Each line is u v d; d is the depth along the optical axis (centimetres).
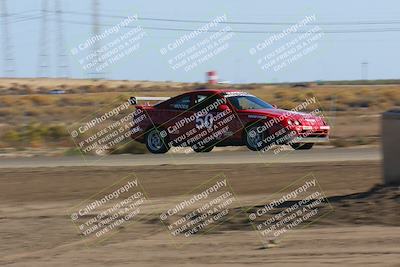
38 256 1445
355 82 18962
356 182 2028
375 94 9288
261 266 1262
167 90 12150
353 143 3566
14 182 2386
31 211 1914
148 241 1533
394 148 1755
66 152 3625
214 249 1418
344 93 9356
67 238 1605
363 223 1520
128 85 15162
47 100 10175
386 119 1764
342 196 1778
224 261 1315
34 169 2698
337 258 1280
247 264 1283
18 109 8919
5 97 11550
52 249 1503
